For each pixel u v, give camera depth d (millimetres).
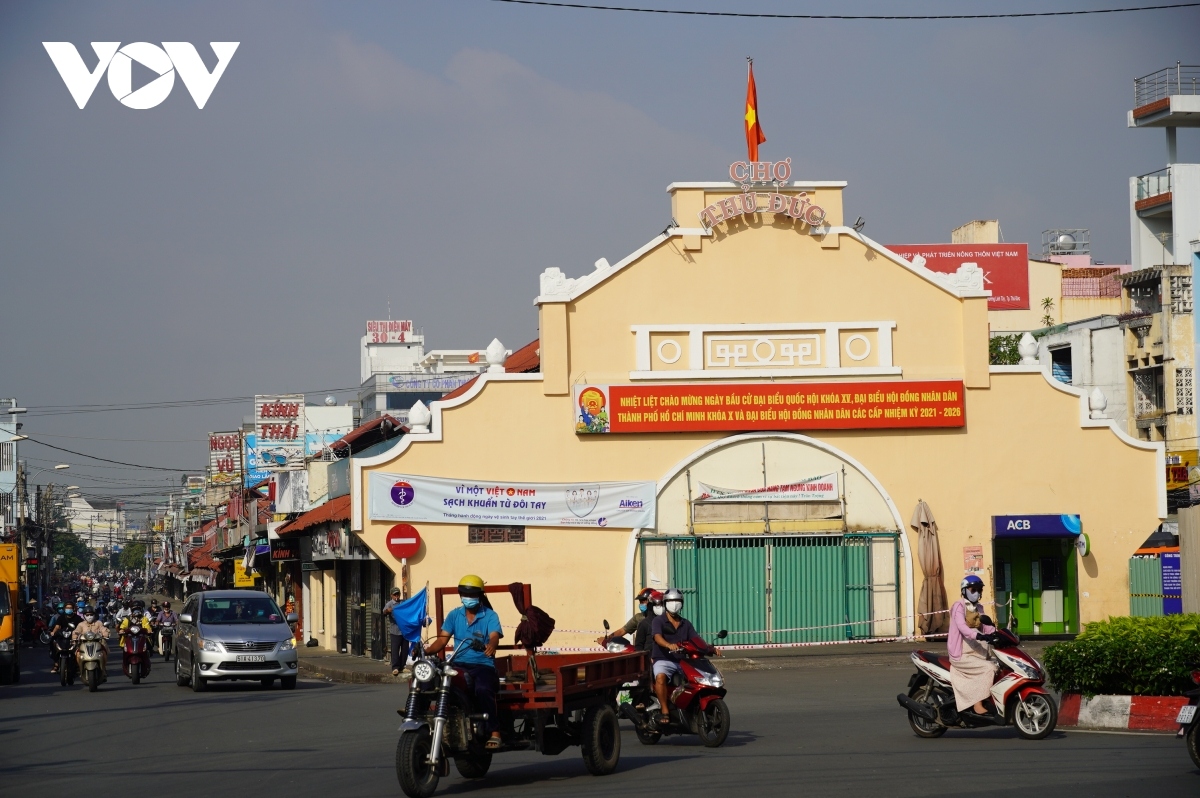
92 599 113562
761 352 29609
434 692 11531
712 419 29297
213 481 71000
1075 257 69000
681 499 29312
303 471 41125
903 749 13516
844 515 29766
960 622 14344
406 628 17797
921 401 29828
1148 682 14672
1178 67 56125
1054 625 30781
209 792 11977
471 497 28516
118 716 20578
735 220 29703
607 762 12711
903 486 29953
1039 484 30234
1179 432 46656
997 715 14156
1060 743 13711
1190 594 17656
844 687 21953
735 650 29031
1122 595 30328
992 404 30281
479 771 12570
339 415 69938
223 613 26828
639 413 29062
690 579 29156
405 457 28391
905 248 60062
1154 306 48500
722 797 10672
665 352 29359
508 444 28781
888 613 29719
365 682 27891
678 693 14547
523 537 28766
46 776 13633
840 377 29734
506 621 28469
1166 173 55281
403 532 28078
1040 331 54844
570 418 29016
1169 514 42531
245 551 57688
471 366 86000
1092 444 30500
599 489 28984
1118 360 49688
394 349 90438
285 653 25578
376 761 13852
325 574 41406
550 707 12102
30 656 49500
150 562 181125
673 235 29469
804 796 10594
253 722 18844
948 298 30297
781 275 29750
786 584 29453
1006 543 31031
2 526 72500
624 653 14172
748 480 29531
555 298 28969
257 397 49344
